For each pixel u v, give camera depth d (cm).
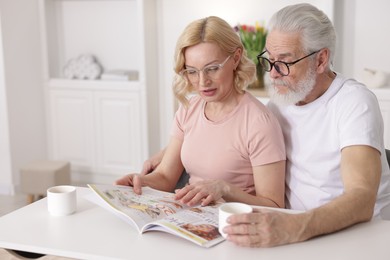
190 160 207
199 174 207
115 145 446
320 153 187
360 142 167
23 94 440
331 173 186
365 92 180
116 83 435
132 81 435
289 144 198
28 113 446
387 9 384
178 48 193
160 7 437
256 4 414
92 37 468
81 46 472
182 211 163
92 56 462
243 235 141
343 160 170
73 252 139
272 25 183
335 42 187
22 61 437
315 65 182
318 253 136
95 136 451
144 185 203
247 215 142
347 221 150
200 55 188
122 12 455
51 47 470
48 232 152
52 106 461
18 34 430
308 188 192
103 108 444
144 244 143
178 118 216
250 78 203
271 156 191
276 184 191
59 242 145
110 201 166
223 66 190
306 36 177
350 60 399
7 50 421
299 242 143
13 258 166
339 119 179
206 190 173
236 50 196
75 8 468
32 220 162
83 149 458
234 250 139
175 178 219
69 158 465
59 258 163
